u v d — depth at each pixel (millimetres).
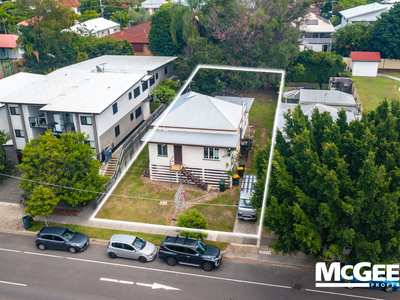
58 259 22828
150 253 22312
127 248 22406
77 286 20344
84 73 42000
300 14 50750
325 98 41656
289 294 19422
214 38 51719
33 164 25531
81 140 27453
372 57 54312
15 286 20422
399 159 18781
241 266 21766
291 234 17500
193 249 21438
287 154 22078
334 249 16078
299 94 43906
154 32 56875
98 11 97000
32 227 26156
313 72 54781
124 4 101125
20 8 60844
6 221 26969
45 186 25078
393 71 57312
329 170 18953
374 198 17719
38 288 20219
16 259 22859
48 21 59844
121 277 21000
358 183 17719
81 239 23750
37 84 38031
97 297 19469
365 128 21125
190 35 52219
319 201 18844
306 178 19375
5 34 73125
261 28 46750
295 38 49219
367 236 17562
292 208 18406
